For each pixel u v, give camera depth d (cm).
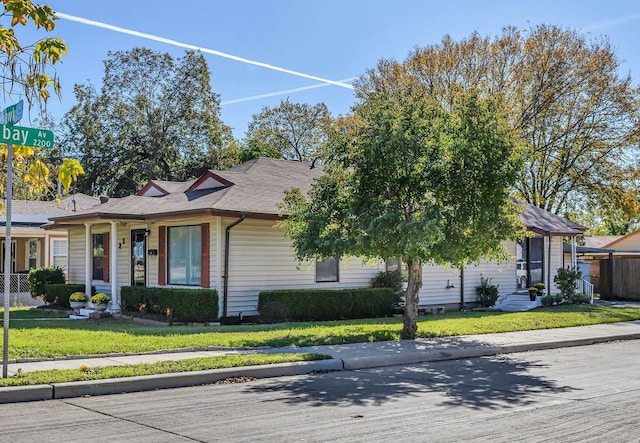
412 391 935
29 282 2583
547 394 911
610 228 6506
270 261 1961
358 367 1176
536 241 2673
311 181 2356
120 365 1034
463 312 2300
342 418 753
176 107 4594
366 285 2194
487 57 3562
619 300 3058
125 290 2034
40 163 960
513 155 1423
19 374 928
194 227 1936
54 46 886
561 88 3444
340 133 1537
